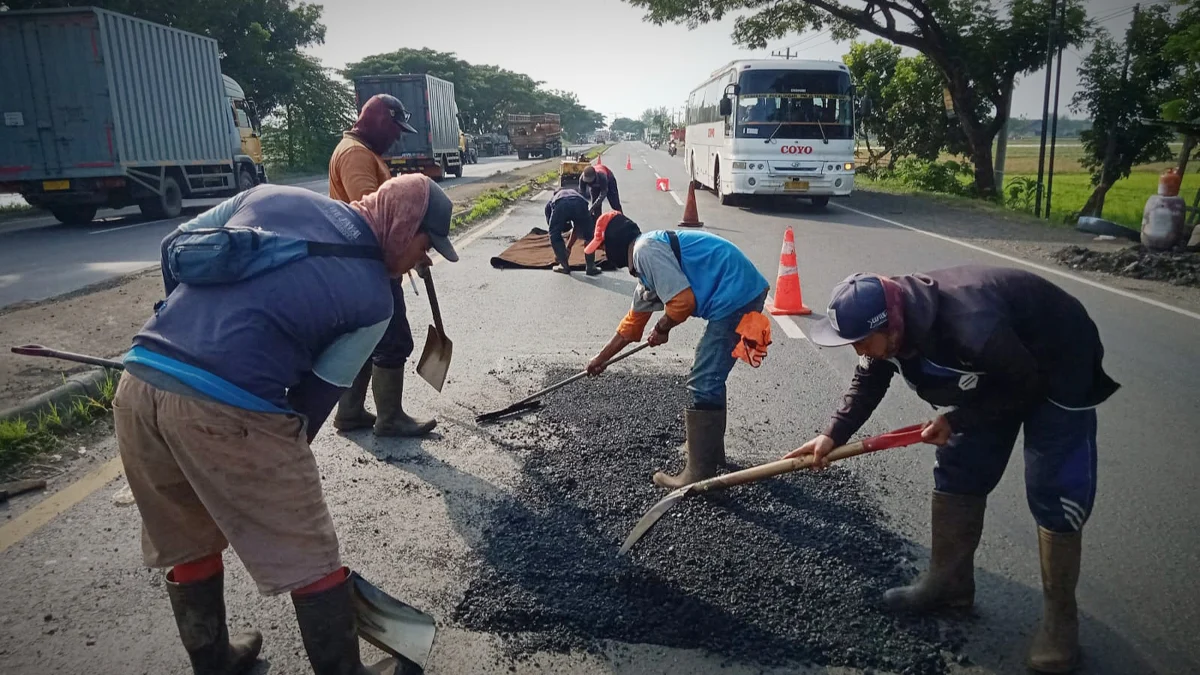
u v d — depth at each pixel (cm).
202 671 244
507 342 635
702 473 374
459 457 418
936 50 1988
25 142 1371
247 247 208
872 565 314
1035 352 237
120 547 327
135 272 904
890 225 1397
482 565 315
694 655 263
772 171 1573
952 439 273
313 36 3619
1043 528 251
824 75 1573
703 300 360
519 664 259
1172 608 290
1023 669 258
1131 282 882
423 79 2455
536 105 9756
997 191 2059
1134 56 1716
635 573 308
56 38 1343
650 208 1659
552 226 907
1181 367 571
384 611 243
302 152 3716
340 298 219
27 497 370
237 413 207
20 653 261
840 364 588
